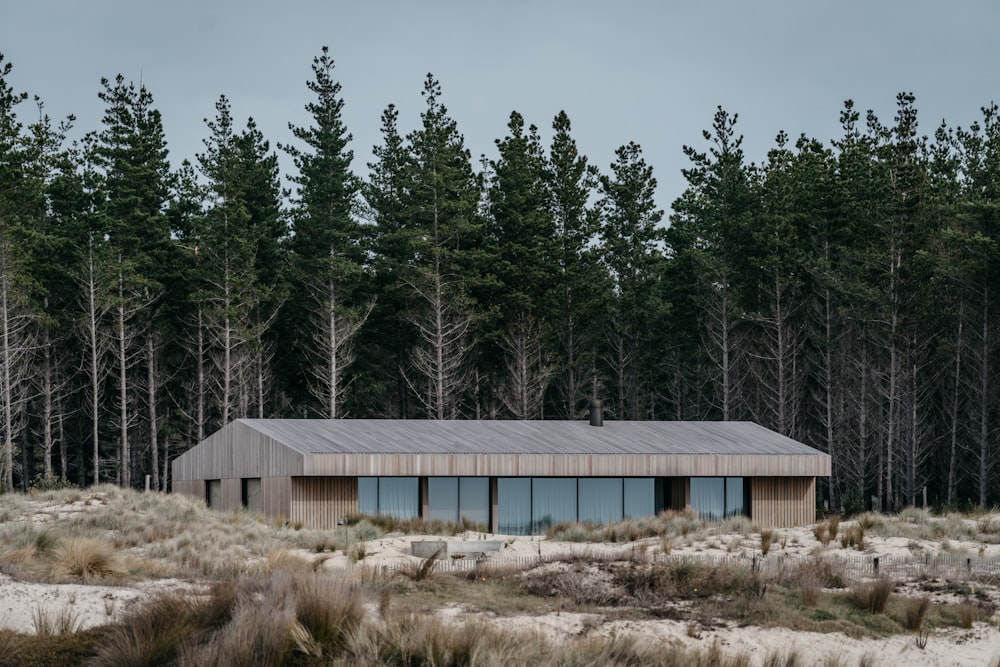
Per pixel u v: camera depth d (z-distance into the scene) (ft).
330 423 137.49
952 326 192.85
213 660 38.52
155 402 216.33
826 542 93.91
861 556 86.79
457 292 215.51
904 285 189.37
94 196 215.10
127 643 39.93
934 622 60.85
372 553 90.94
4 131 194.18
